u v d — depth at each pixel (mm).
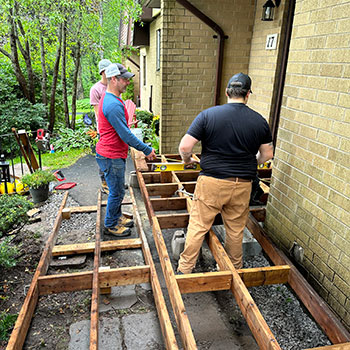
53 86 8859
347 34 2137
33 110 8266
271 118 5223
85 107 19297
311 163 2582
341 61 2201
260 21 5371
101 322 2531
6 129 7891
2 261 2906
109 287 2828
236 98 2365
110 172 3344
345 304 2279
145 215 4246
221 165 2379
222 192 2424
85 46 8969
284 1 4582
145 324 2523
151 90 11242
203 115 2369
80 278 2658
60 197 4793
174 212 4359
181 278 2260
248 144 2348
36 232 3760
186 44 5625
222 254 2535
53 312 2637
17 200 3338
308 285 2277
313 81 2502
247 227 3268
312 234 2613
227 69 5887
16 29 8492
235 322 2574
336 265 2354
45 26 8031
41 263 2875
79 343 2342
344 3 2146
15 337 2072
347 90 2160
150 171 4566
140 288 2934
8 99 8469
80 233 3740
